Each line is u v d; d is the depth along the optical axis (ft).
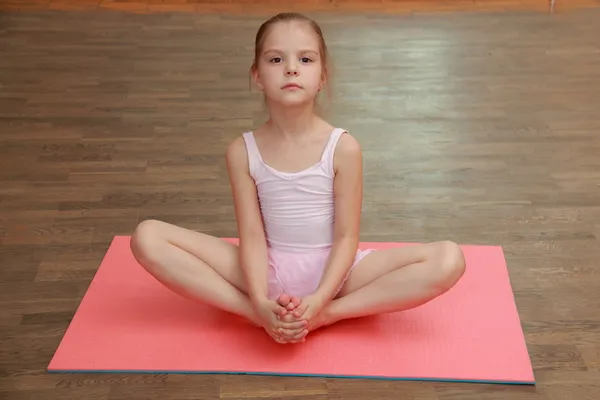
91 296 6.43
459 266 5.67
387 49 12.96
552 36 13.52
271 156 5.82
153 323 6.09
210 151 9.29
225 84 11.43
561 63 12.22
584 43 13.15
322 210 5.90
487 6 15.31
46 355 5.86
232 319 6.14
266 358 5.72
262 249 5.91
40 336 6.07
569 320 6.23
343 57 12.57
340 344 5.85
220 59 12.46
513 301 6.36
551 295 6.54
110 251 7.09
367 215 7.86
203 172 8.75
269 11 15.08
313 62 5.56
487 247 7.17
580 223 7.68
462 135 9.72
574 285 6.68
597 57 12.46
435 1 15.65
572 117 10.21
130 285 6.58
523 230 7.56
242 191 5.91
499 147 9.37
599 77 11.62
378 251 6.04
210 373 5.61
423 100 10.85
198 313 6.22
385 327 6.03
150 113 10.37
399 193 8.30
